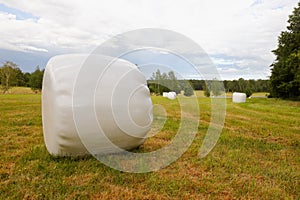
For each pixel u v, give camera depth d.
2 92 41.12
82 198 2.67
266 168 3.77
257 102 21.75
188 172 3.54
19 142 4.87
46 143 4.13
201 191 2.96
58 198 2.65
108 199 2.71
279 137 6.12
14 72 41.91
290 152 4.74
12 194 2.71
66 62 3.70
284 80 26.92
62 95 3.52
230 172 3.57
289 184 3.23
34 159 3.82
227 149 4.74
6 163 3.63
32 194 2.71
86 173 3.33
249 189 3.02
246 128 7.27
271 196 2.89
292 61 24.88
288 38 27.91
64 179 3.11
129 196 2.76
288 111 12.97
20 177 3.12
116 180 3.16
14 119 8.00
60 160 3.75
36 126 6.79
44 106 4.09
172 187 3.02
